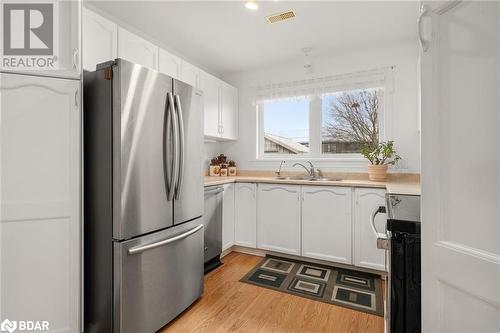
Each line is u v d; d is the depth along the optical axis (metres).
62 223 1.48
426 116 0.80
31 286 1.42
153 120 1.64
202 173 2.12
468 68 0.68
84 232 1.61
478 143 0.66
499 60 0.61
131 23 2.40
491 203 0.63
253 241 2.97
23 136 1.39
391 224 1.01
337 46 2.88
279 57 3.17
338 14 2.25
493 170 0.63
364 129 3.11
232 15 2.28
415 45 2.73
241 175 3.66
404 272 0.99
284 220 2.82
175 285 1.82
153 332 1.65
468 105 0.68
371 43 2.82
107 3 2.09
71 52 1.53
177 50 2.97
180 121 1.81
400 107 2.79
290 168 3.40
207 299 2.07
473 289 0.68
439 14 0.76
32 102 1.42
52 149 1.46
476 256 0.67
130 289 1.52
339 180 2.90
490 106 0.63
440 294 0.78
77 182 1.51
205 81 2.99
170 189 1.75
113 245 1.49
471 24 0.67
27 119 1.40
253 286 2.27
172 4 2.12
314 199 2.68
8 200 1.37
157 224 1.67
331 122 3.27
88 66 1.78
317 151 3.32
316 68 3.21
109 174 1.50
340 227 2.57
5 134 1.36
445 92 0.75
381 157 2.82
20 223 1.39
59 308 1.48
